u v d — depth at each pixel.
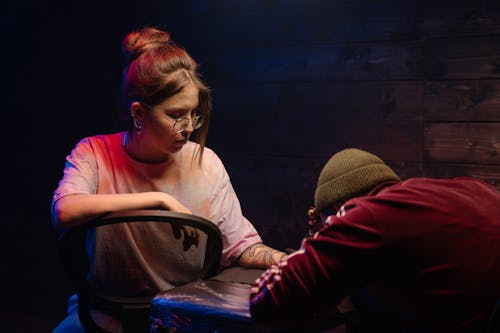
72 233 1.28
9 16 3.50
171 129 1.43
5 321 3.29
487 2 2.33
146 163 1.58
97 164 1.55
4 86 3.56
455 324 0.98
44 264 3.49
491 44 2.34
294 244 2.80
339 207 1.18
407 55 2.49
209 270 1.47
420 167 2.49
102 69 3.26
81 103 3.33
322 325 1.14
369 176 1.16
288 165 2.79
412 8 2.47
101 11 3.24
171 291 1.27
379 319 1.24
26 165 3.53
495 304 0.96
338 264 0.99
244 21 2.85
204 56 2.97
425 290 0.99
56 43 3.38
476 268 0.96
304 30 2.71
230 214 1.65
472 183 1.12
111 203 1.33
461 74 2.39
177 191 1.60
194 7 2.98
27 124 3.51
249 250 1.59
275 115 2.81
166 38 1.50
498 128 2.35
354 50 2.60
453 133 2.42
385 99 2.54
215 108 2.96
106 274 1.54
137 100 1.44
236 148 2.92
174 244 1.57
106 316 1.48
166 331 1.23
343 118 2.64
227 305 1.15
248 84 2.87
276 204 2.84
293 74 2.75
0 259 3.63
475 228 0.98
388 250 0.97
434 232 0.97
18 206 3.57
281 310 1.02
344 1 2.60
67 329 1.50
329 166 1.20
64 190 1.41
